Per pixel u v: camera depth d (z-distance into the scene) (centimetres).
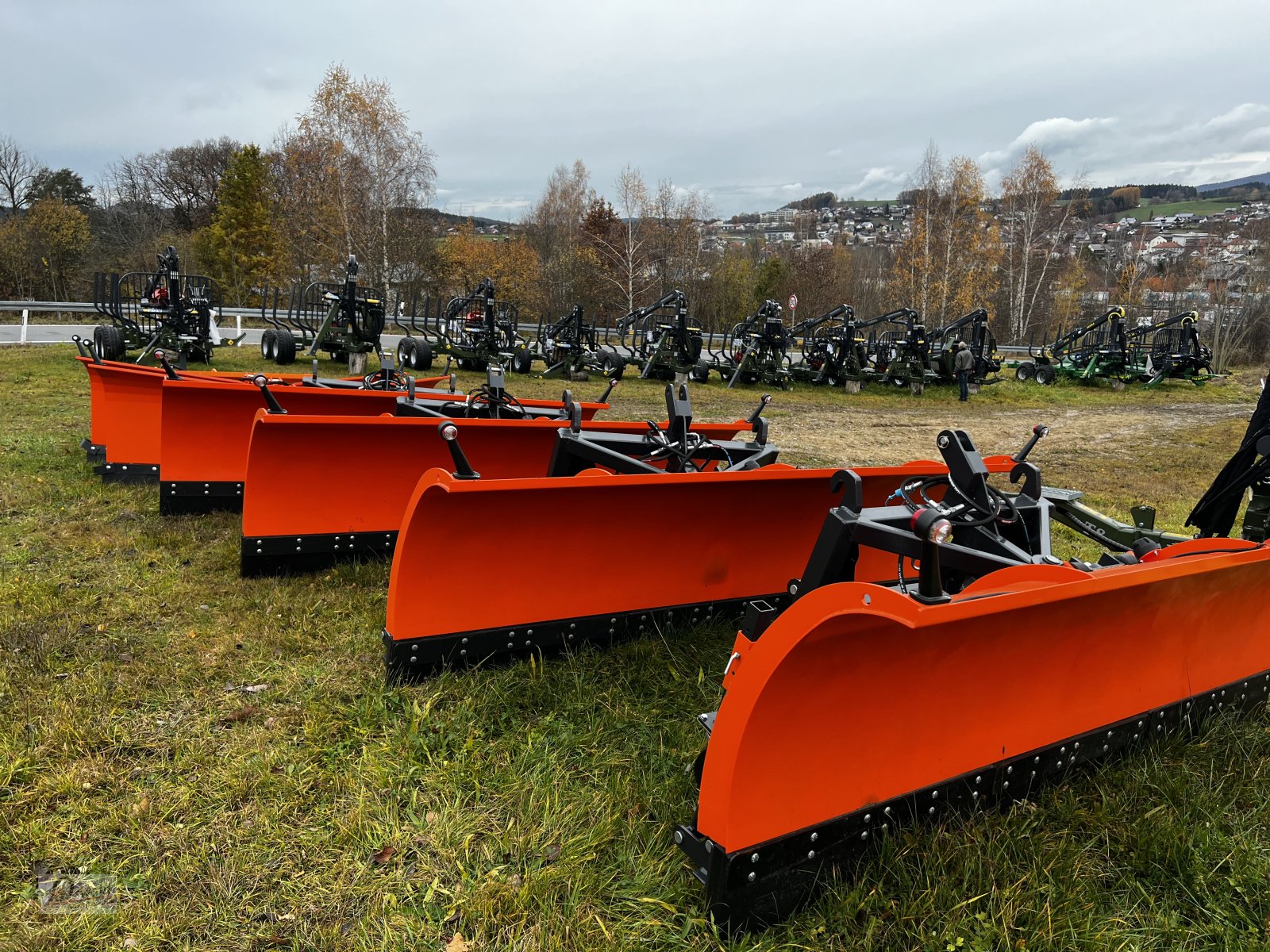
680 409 405
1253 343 4022
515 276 4288
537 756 293
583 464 407
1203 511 417
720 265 4397
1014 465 332
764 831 211
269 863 239
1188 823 262
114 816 255
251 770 280
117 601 418
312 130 3005
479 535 323
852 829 226
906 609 174
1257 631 312
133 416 632
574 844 247
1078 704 263
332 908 224
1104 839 256
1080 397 2159
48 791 265
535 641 351
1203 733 305
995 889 227
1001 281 4403
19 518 549
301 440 434
